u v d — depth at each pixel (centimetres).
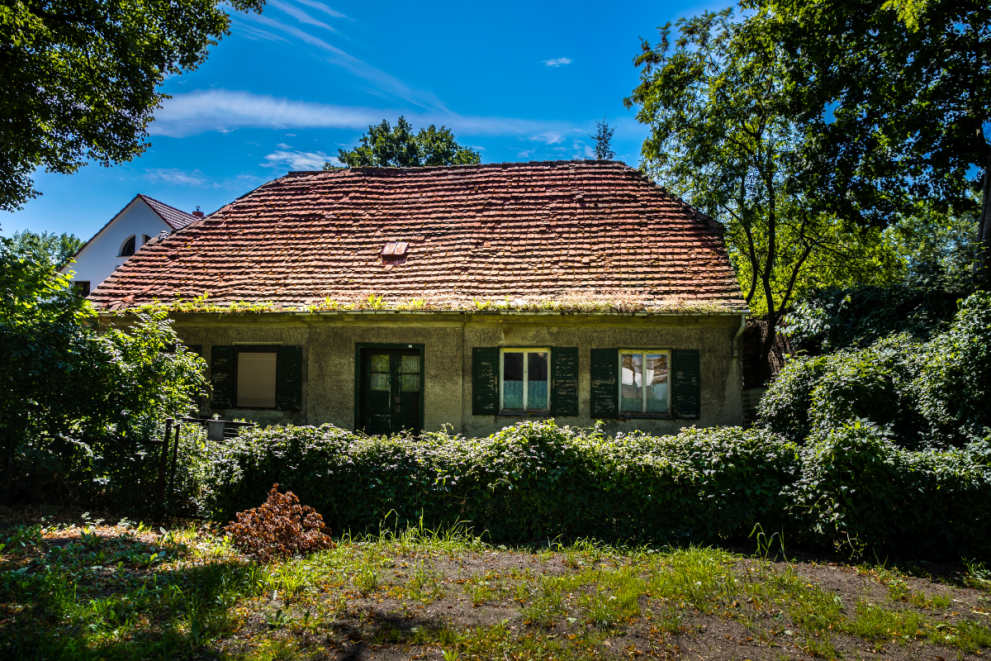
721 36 1227
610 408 1061
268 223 1346
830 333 1106
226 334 1156
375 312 1066
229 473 720
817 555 622
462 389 1095
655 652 396
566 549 621
